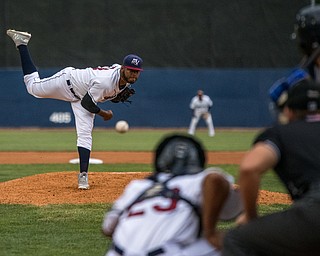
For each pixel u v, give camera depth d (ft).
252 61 309.01
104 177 100.01
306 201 33.73
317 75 39.24
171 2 305.94
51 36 302.25
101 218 76.38
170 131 283.79
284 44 307.99
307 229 32.99
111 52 304.91
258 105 296.71
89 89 89.40
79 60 303.68
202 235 36.19
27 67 95.71
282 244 33.45
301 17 39.73
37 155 171.22
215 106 298.35
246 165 33.55
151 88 296.92
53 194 89.25
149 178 37.83
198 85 297.74
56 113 296.10
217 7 307.37
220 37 308.40
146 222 35.47
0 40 300.61
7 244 64.44
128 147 200.54
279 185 109.60
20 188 92.89
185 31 306.96
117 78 89.61
